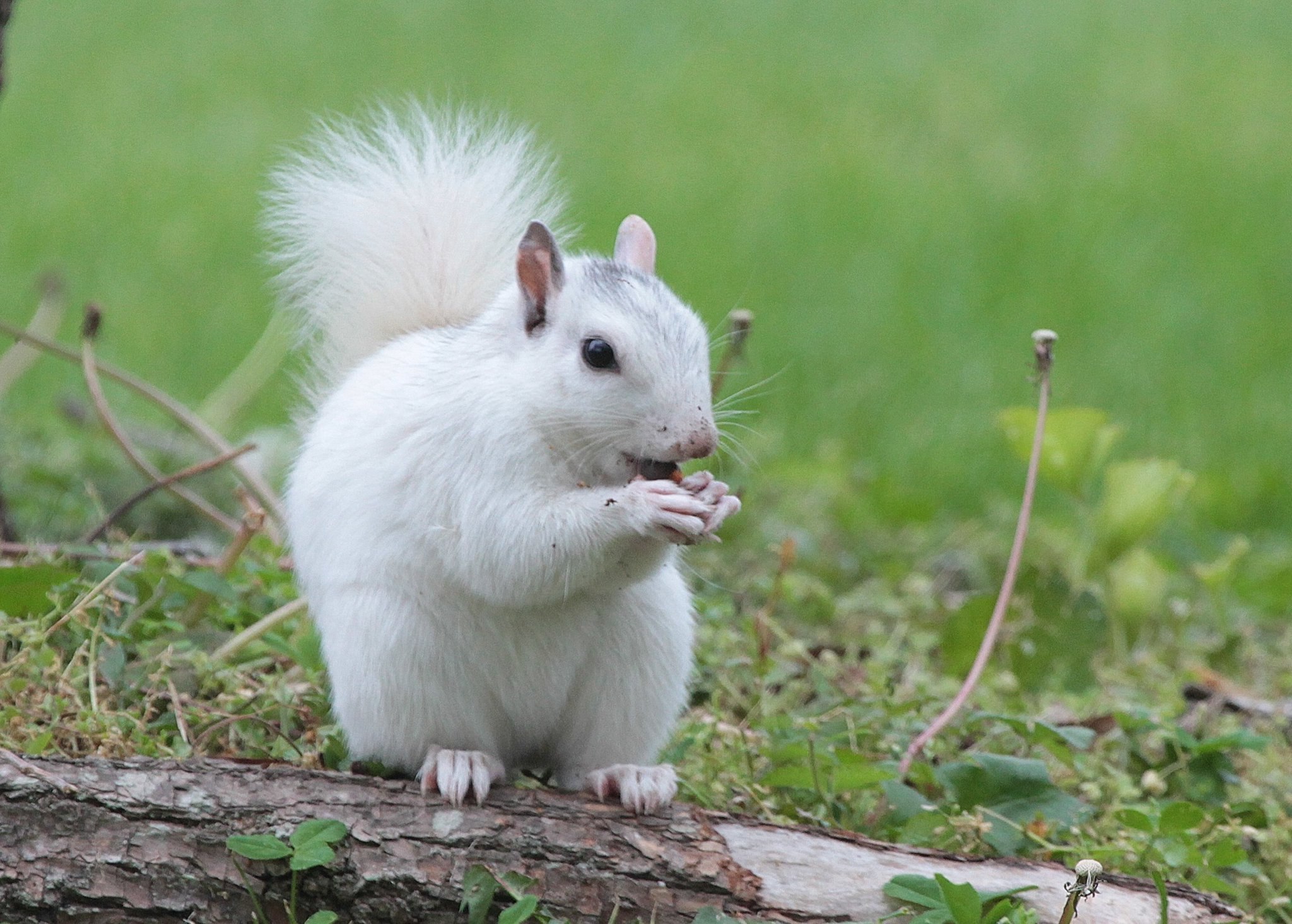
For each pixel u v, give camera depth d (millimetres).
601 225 19734
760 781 7012
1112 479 9602
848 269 19391
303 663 7348
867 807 7070
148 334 16047
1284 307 19016
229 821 5566
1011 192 22562
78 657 6965
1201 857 6629
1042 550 12180
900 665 9469
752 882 5703
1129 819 6652
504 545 6059
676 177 22000
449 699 6316
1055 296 19031
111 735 6348
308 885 5547
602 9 31109
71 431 13180
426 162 7395
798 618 9977
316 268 7395
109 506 10805
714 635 8609
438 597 6234
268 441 12828
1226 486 14531
